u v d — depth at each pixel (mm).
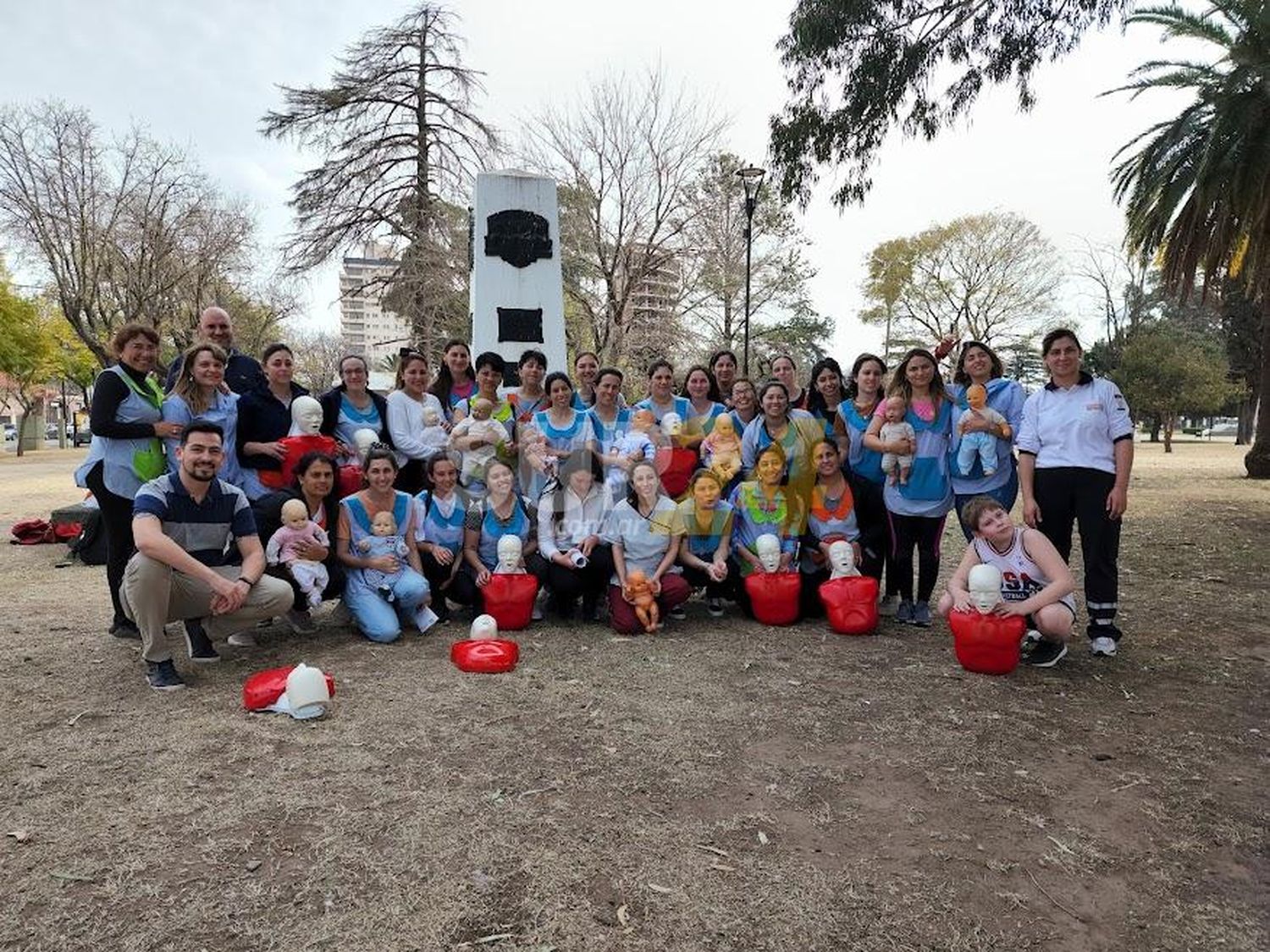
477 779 2934
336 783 2893
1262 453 15836
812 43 10008
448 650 4559
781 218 24250
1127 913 2193
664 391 5953
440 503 5062
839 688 3953
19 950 1975
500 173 9172
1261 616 5387
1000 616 4109
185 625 4383
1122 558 7559
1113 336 34156
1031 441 4641
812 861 2426
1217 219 11773
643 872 2352
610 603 5023
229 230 26297
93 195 23312
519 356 9156
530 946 2010
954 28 9750
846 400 5590
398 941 2025
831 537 5246
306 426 4883
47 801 2742
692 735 3369
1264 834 2609
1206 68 12711
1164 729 3461
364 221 24562
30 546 8445
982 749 3236
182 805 2723
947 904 2217
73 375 36469
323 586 4605
